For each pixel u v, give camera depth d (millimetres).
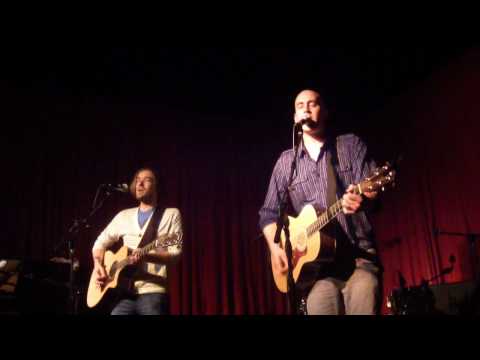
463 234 5133
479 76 5660
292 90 6934
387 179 2357
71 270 4258
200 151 7203
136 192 4031
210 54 6410
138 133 6867
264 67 6617
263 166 7398
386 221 6789
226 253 6863
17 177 5969
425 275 6133
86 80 6547
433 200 6145
